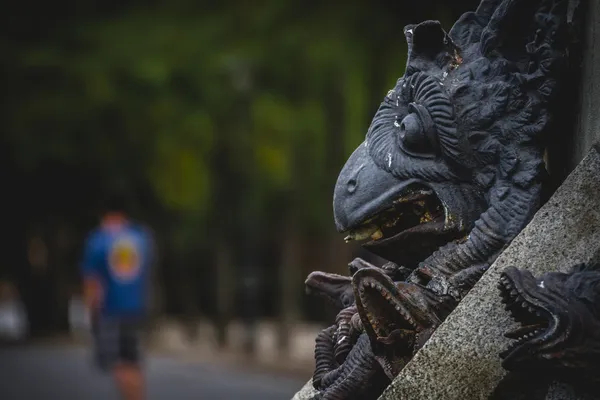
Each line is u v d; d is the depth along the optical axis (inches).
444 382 220.4
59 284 2620.6
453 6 643.5
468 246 233.5
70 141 1795.0
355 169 247.1
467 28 250.7
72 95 1692.9
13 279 2871.6
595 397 212.5
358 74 1268.5
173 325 2677.2
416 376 221.3
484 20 250.4
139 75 1551.4
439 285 231.9
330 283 267.7
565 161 245.3
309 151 1818.4
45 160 1863.9
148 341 2279.8
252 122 1790.1
